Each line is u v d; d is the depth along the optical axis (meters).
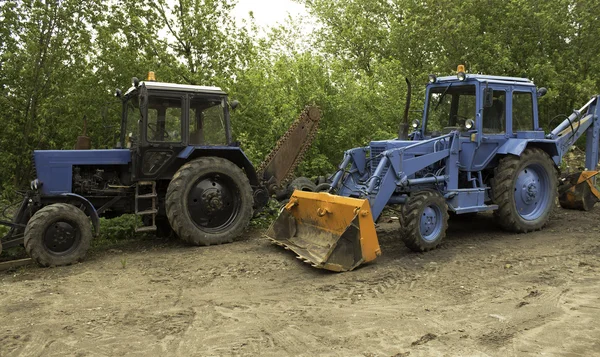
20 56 10.91
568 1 15.12
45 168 6.98
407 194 7.37
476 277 5.65
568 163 13.62
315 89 12.21
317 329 4.23
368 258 6.04
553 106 15.56
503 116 7.89
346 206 6.25
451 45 15.91
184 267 6.31
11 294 5.35
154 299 5.12
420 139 8.33
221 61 12.57
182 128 7.51
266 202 8.41
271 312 4.68
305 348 3.85
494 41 15.66
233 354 3.76
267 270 6.11
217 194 7.62
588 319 4.31
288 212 7.30
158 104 7.42
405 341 3.94
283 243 7.03
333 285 5.49
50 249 6.52
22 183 11.15
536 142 8.08
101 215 7.70
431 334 4.06
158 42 12.36
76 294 5.33
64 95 11.24
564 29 15.20
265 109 11.46
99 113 11.36
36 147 11.39
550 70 14.59
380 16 20.25
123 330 4.27
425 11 16.97
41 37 11.16
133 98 7.88
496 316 4.42
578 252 6.59
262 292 5.32
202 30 12.47
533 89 8.26
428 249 6.79
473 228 8.35
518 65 15.93
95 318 4.57
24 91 11.05
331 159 12.22
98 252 7.33
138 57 12.02
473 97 7.59
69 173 7.11
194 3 12.56
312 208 6.91
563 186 9.57
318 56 13.01
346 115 12.38
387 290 5.29
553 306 4.64
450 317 4.44
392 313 4.58
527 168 8.05
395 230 8.30
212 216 7.61
